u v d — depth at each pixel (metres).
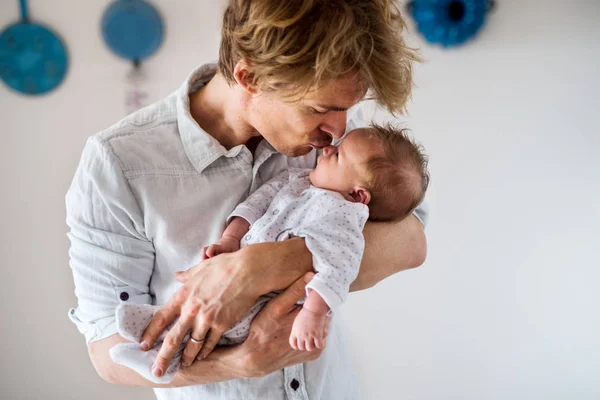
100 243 1.01
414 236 1.17
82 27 1.83
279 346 0.96
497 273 2.06
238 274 0.94
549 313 2.07
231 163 1.08
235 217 1.09
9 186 1.90
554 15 1.89
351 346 2.14
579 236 2.01
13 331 2.01
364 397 2.16
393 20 0.88
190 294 0.95
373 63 0.83
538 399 2.14
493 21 1.90
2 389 2.05
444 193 2.03
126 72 1.88
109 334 1.03
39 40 1.81
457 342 2.12
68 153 1.91
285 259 0.96
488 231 2.04
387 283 2.09
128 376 1.03
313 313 0.92
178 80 1.91
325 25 0.79
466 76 1.95
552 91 1.94
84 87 1.87
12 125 1.86
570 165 1.98
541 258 2.04
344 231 1.00
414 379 2.16
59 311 2.02
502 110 1.96
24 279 1.98
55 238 1.96
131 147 1.01
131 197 1.00
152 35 1.86
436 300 2.10
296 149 1.01
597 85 1.92
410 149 1.14
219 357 0.98
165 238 1.04
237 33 0.86
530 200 2.01
